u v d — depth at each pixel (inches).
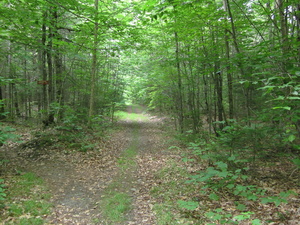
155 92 567.8
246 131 187.3
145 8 164.2
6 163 253.1
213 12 213.0
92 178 238.1
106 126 606.9
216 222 133.9
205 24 223.9
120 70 682.8
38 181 213.9
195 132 384.2
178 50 422.9
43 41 340.2
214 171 159.8
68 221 149.4
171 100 525.7
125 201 179.6
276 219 126.5
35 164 264.1
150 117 940.6
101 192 202.5
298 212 130.5
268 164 207.8
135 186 217.3
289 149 219.8
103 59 557.0
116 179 237.5
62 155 301.1
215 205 157.1
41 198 180.5
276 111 139.8
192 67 365.1
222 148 205.6
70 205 174.6
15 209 154.3
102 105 617.9
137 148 400.5
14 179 209.2
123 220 150.9
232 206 152.1
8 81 227.0
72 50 361.7
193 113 401.7
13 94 587.2
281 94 130.3
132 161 309.0
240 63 145.0
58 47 325.7
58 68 409.4
